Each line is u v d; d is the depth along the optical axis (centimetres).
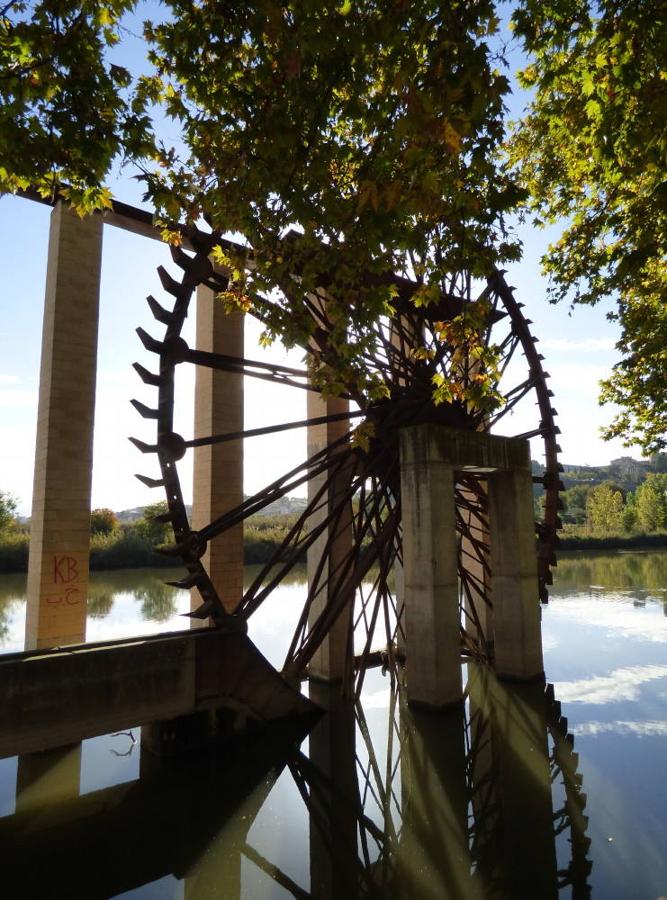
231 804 814
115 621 2148
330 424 1520
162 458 1056
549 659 1556
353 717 1179
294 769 929
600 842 664
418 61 575
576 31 627
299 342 757
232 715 1039
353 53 546
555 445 1634
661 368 1356
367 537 2748
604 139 680
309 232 696
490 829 727
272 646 1812
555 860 636
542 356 1648
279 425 1186
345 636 1491
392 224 579
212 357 1110
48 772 916
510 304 1589
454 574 1205
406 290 1305
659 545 6494
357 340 743
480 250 683
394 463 1344
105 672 889
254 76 637
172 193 700
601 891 570
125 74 641
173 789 858
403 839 716
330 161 667
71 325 1129
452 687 1156
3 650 1639
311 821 768
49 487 1082
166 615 2295
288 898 595
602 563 4488
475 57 522
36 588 1069
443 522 1195
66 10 584
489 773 891
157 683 944
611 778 832
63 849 698
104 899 598
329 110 616
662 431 1530
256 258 758
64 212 1136
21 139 608
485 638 1727
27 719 812
